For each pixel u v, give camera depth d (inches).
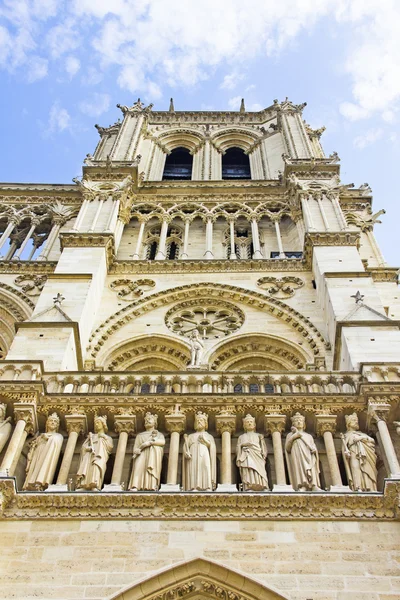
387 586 640.4
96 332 1234.0
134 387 932.6
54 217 1656.0
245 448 794.8
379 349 1004.6
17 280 1418.6
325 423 836.6
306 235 1418.6
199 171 2127.2
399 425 813.2
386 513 713.6
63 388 927.0
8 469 757.9
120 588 641.0
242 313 1310.3
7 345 1290.6
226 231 1624.0
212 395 859.4
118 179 1710.1
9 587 640.4
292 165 1743.4
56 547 681.0
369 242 1587.1
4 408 836.6
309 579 647.8
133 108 2386.8
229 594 646.5
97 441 806.5
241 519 709.3
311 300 1318.9
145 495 721.0
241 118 2480.3
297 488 756.0
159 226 1646.2
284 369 1200.2
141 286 1378.0
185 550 677.3
